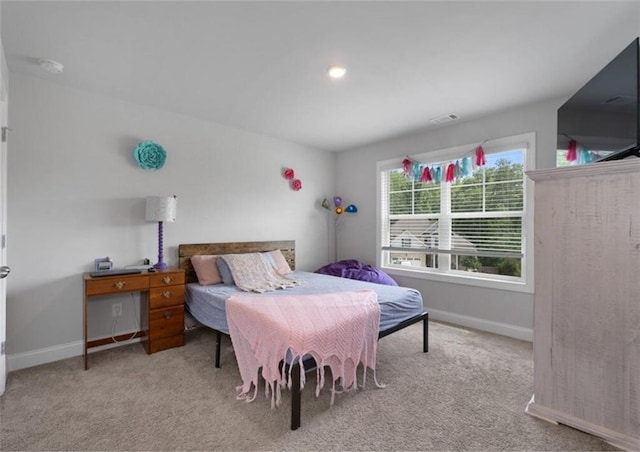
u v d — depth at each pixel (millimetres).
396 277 4316
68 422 1830
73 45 2123
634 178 1585
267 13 1802
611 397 1660
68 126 2764
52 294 2691
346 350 2066
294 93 2893
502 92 2871
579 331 1754
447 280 3807
